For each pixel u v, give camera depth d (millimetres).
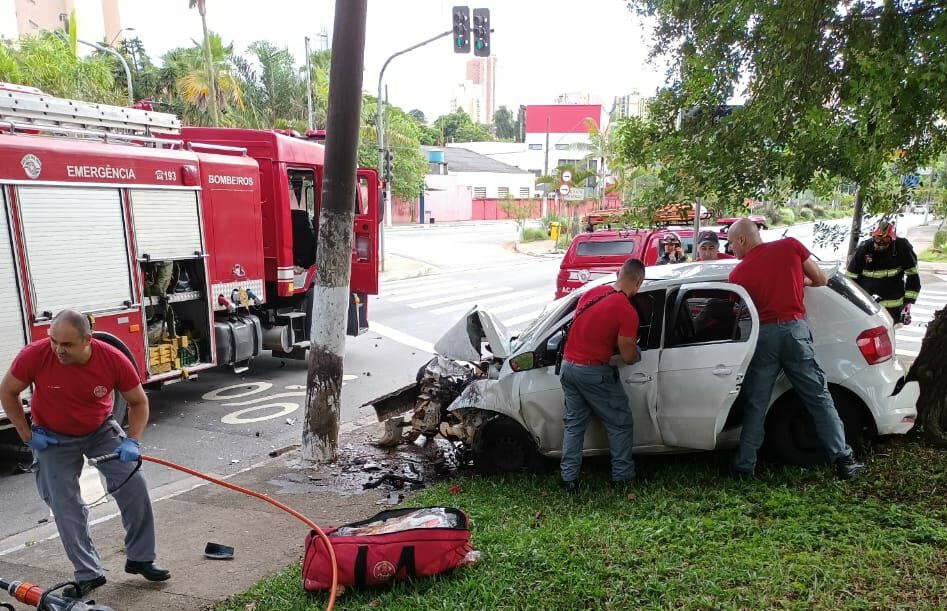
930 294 17984
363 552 3857
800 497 4660
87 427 4074
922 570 3598
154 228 7637
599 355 5066
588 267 12953
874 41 4723
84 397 3990
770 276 4906
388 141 44438
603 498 5098
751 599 3412
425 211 60000
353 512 5371
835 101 5312
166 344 7910
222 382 9953
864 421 5340
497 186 69750
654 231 12820
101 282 7008
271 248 9836
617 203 35469
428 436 6414
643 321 5453
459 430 5996
